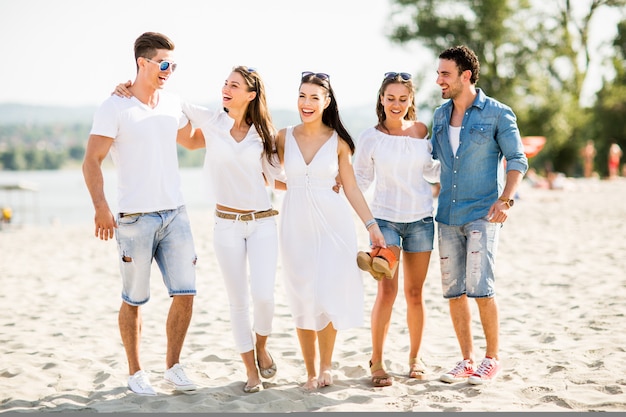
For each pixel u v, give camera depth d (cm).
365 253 459
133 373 464
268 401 439
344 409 421
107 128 442
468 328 500
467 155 483
